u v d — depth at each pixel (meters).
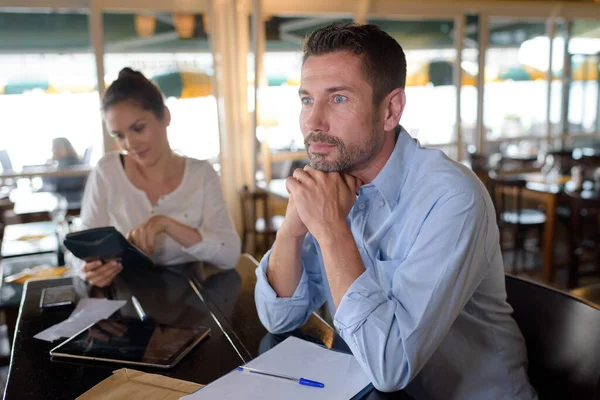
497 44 5.57
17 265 2.34
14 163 4.08
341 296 0.80
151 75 4.33
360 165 0.90
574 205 3.15
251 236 4.46
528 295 0.98
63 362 0.87
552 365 0.92
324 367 0.83
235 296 1.22
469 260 0.81
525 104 5.80
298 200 0.87
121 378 0.80
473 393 0.93
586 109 6.05
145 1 4.16
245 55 4.52
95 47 4.08
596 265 3.29
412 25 5.13
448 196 0.83
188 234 1.47
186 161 1.64
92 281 1.29
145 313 1.11
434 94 5.36
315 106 0.85
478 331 0.93
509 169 4.84
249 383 0.78
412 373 0.76
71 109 4.17
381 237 0.95
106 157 1.61
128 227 1.60
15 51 3.97
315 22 4.80
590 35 5.89
